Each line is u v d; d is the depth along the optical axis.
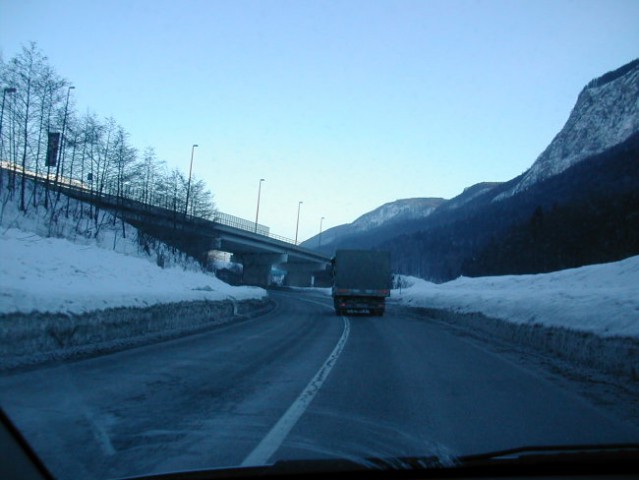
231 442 6.29
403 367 12.77
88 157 44.28
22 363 10.88
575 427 7.31
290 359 13.82
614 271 32.84
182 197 61.81
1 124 34.22
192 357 13.45
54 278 20.16
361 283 34.97
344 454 5.83
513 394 9.68
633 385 10.64
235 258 91.62
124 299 16.91
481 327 24.33
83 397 8.46
